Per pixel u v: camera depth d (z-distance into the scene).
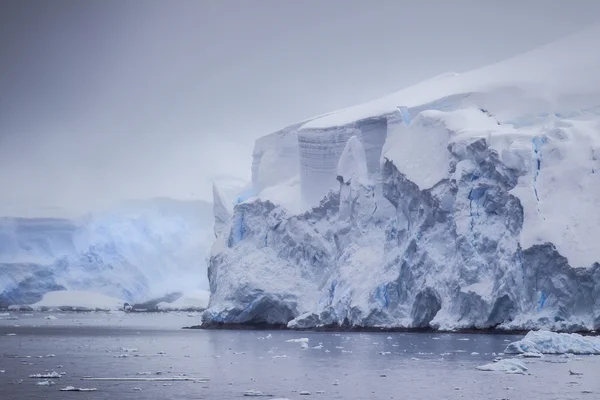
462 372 126.69
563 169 198.75
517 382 113.94
